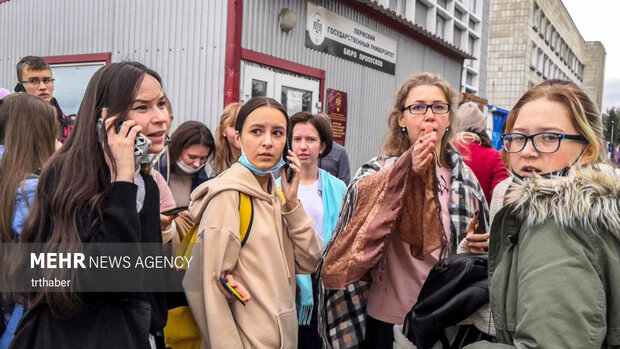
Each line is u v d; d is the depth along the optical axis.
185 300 1.99
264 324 1.86
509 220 1.31
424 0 11.19
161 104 1.70
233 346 1.78
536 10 21.08
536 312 1.07
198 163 2.96
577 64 38.47
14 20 6.71
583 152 1.45
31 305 1.48
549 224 1.17
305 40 6.25
